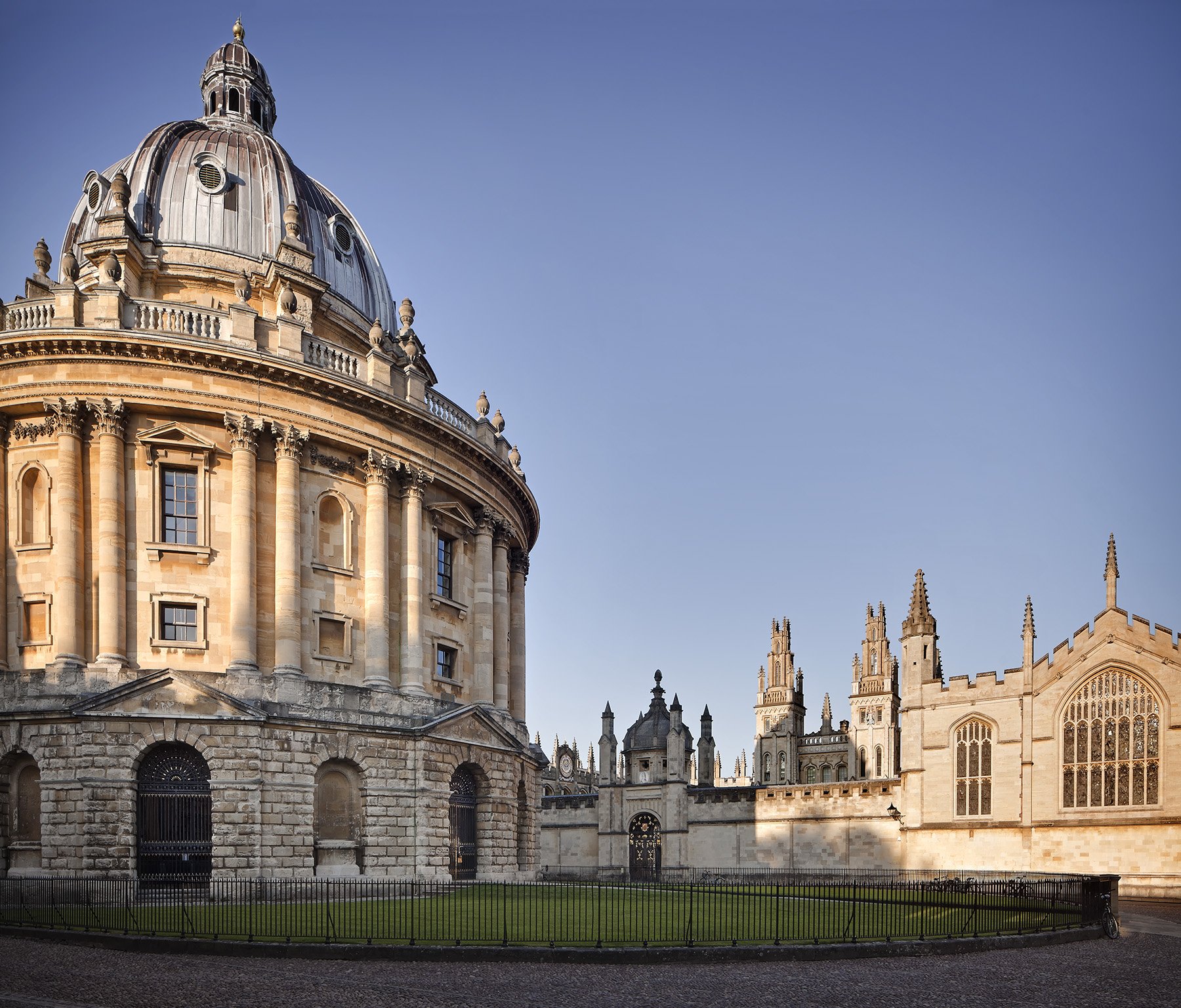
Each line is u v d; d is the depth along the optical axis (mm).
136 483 46812
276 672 47062
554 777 127000
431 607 55531
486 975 23453
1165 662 60500
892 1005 20688
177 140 62625
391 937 27297
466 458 58438
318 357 51781
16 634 45688
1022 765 64938
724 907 38469
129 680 44281
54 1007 19312
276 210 61625
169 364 47031
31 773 44094
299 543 49219
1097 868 61250
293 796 45531
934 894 46750
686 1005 20312
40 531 46625
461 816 53812
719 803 77625
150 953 26812
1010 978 24609
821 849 72875
